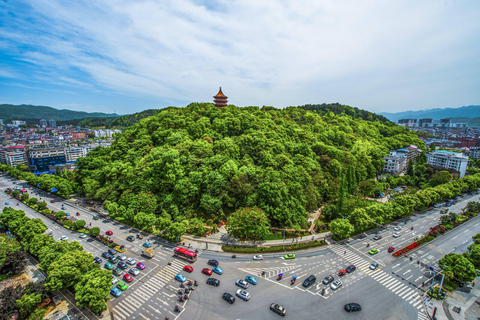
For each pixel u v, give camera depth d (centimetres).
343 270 8019
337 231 9644
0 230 10956
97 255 8988
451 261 7769
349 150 19638
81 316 6388
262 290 7194
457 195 15175
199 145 13550
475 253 8119
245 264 8412
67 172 19200
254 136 15412
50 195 15812
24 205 14162
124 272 8006
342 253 9188
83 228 10944
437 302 6981
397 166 19888
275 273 7981
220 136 15925
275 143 14925
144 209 10925
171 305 6650
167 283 7500
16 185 18212
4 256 8538
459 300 7106
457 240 10275
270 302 6750
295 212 10881
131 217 10831
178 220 10444
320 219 11931
